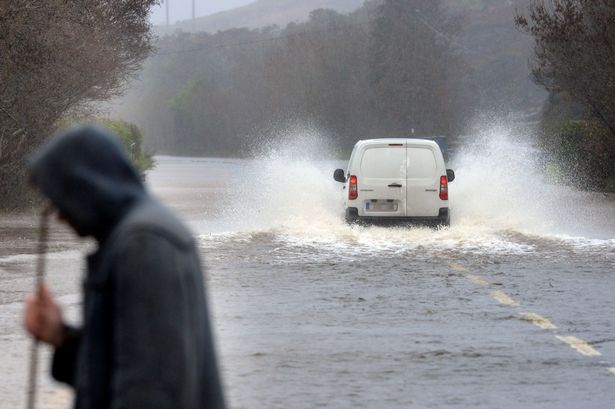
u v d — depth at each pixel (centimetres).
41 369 1908
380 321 2377
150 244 652
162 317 643
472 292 2811
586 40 7531
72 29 5544
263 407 1627
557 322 2370
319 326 2312
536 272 3225
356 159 4450
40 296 711
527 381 1806
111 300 664
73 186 673
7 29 4909
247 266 3359
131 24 6644
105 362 668
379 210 4412
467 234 4266
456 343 2127
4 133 5366
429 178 4409
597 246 3941
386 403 1656
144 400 638
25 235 4306
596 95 7706
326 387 1758
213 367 691
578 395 1716
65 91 5550
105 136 689
